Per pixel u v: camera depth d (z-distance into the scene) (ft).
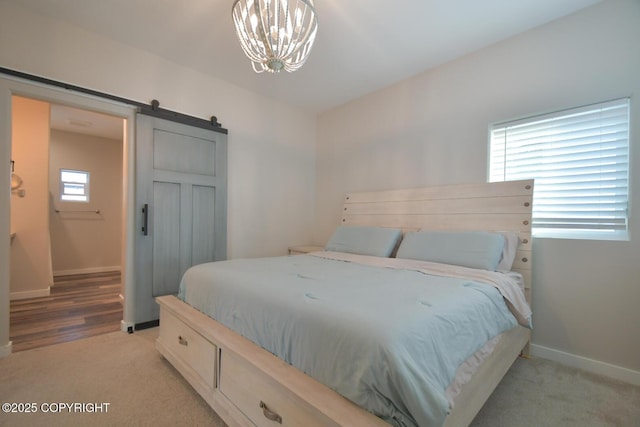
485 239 7.26
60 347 7.38
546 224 7.59
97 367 6.42
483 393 4.51
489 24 7.45
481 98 8.53
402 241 8.92
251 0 5.02
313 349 3.78
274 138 12.34
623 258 6.31
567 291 6.98
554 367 6.76
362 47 8.48
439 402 2.95
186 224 9.52
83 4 6.90
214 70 9.98
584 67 6.87
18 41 6.94
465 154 8.85
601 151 6.77
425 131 9.84
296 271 6.56
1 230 6.72
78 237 17.16
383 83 10.77
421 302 4.24
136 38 8.24
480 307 4.73
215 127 10.24
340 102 12.59
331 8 6.86
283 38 4.91
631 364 6.17
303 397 3.36
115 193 18.42
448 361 3.57
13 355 6.91
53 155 16.40
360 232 10.04
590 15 6.78
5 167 6.73
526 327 6.38
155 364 6.57
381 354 3.10
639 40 6.21
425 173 9.84
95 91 7.94
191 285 6.61
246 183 11.46
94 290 13.23
